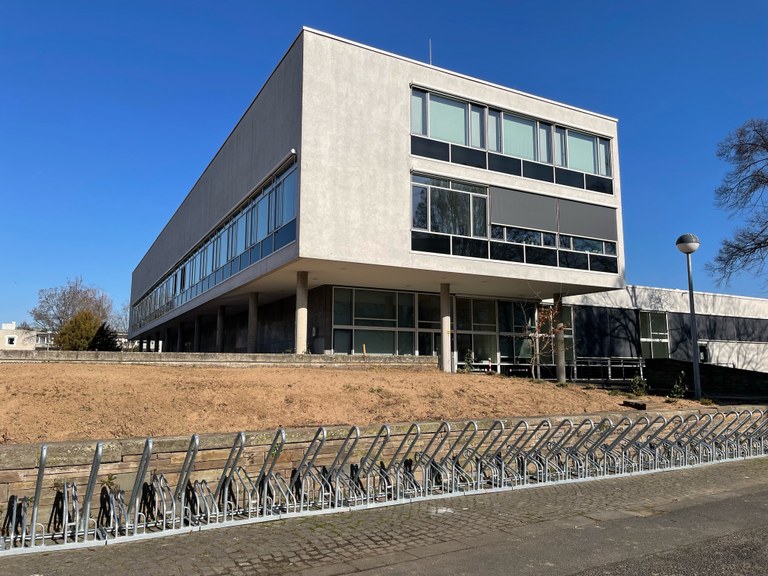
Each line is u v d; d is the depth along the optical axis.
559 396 11.55
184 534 5.38
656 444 9.66
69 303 61.59
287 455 6.71
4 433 6.14
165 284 37.28
